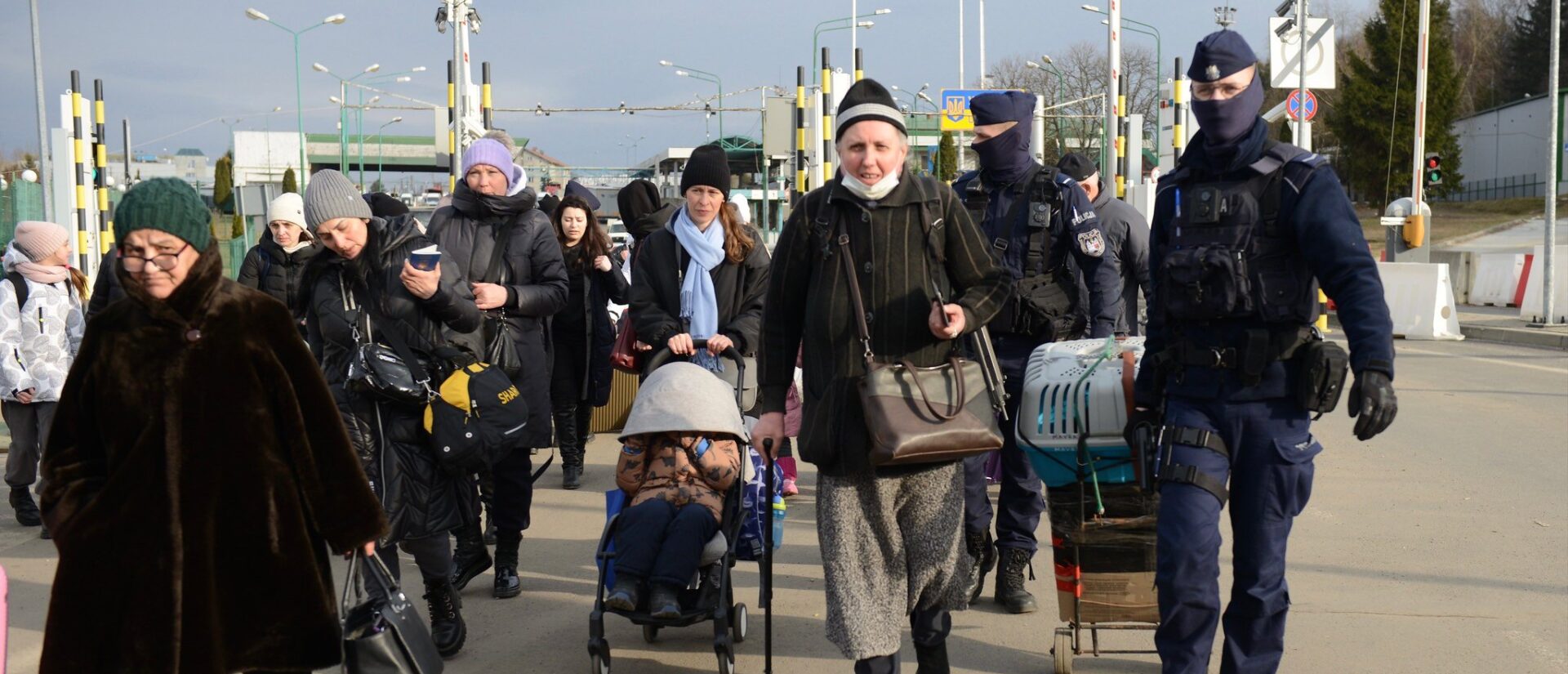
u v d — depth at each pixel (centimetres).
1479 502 748
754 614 555
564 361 841
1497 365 1551
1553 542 648
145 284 329
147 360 332
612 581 483
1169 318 384
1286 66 2039
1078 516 444
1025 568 571
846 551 379
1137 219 689
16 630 545
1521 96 7688
